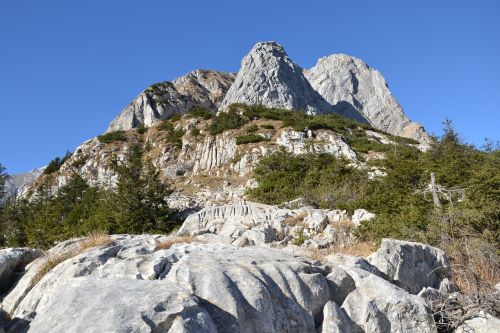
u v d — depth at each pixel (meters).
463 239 16.89
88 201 43.31
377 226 19.19
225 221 22.25
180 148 77.88
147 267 8.85
